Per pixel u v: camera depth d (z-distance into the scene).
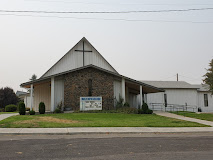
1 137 11.12
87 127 14.13
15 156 7.31
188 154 7.71
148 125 15.33
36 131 12.48
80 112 23.72
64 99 24.72
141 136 11.77
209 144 9.54
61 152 7.89
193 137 11.52
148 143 9.66
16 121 15.85
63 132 12.27
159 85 37.41
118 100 26.23
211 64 27.44
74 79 25.02
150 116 21.53
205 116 22.19
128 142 9.87
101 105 24.72
